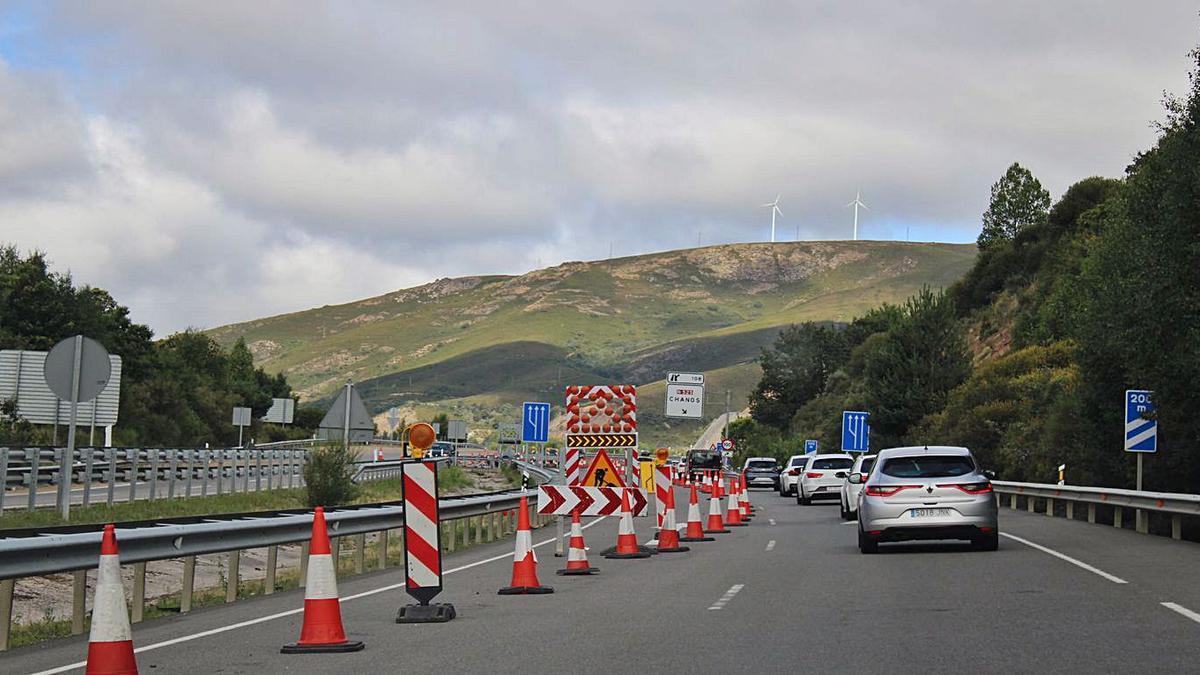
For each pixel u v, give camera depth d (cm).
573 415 2964
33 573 1249
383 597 1636
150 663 1091
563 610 1445
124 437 6494
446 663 1069
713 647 1123
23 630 1422
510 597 1606
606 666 1033
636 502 2497
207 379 10200
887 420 6662
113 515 2692
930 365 6656
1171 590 1522
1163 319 2805
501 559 2283
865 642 1132
